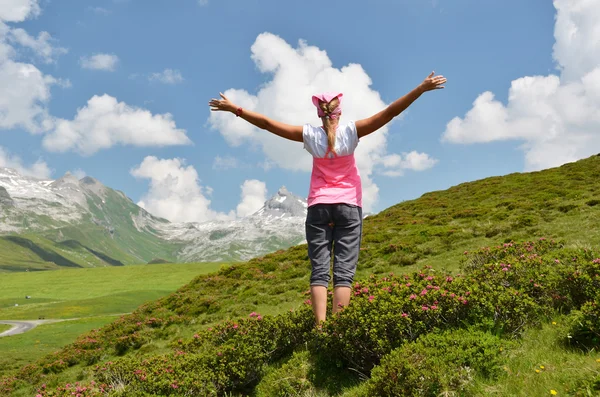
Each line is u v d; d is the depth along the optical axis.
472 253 17.09
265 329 7.35
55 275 193.88
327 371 5.93
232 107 5.30
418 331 5.76
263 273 32.97
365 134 5.12
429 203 47.72
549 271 7.72
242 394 6.55
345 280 5.46
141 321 29.22
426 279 7.29
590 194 32.12
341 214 5.31
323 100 5.17
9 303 148.75
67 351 27.42
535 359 4.89
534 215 28.48
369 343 5.68
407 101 4.70
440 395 4.30
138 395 6.09
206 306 28.06
